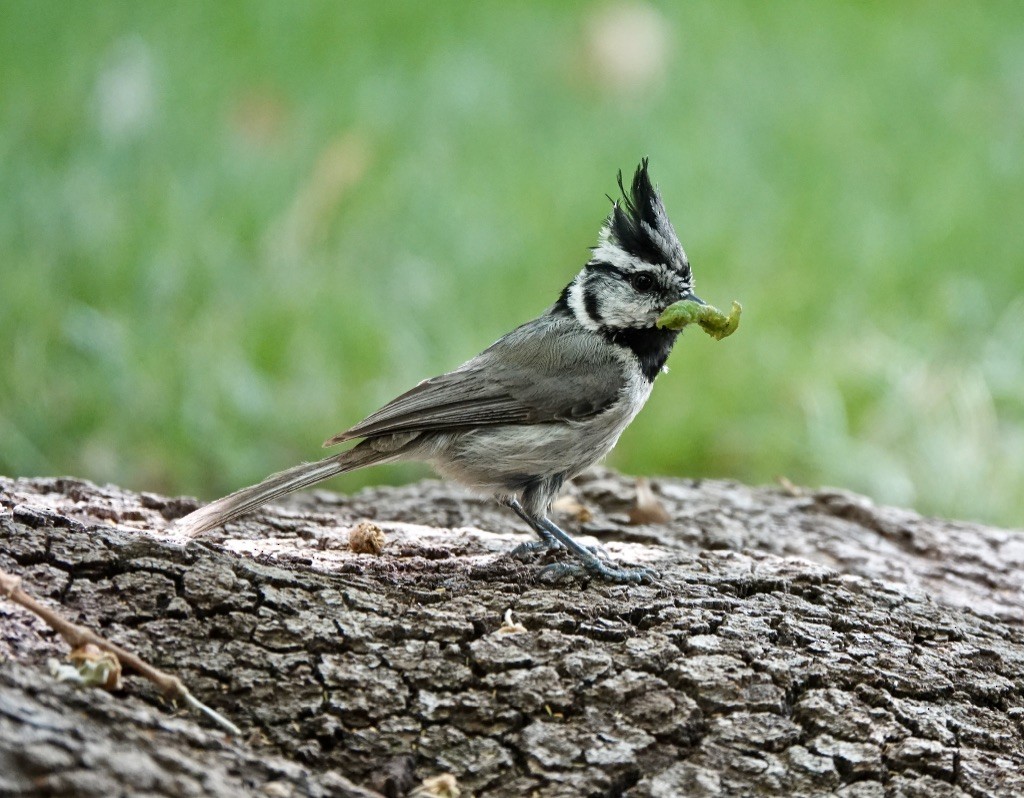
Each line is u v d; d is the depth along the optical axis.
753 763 5.30
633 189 8.29
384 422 7.70
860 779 5.31
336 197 15.08
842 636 6.34
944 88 18.08
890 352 12.95
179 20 18.67
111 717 4.66
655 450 12.27
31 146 15.70
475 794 5.07
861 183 15.95
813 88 18.08
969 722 5.86
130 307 13.45
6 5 18.53
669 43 18.84
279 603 5.80
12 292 13.12
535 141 16.80
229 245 14.36
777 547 8.51
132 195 15.00
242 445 12.27
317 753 5.12
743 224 14.95
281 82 17.50
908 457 12.12
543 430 7.87
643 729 5.38
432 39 19.03
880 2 20.53
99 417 12.32
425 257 14.58
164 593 5.73
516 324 13.62
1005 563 8.70
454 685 5.50
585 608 6.17
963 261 14.60
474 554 7.44
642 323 8.20
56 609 5.50
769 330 13.19
